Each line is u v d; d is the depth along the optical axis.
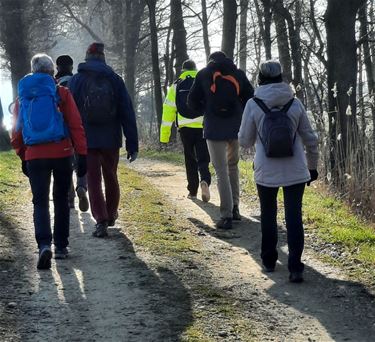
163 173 14.96
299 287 6.12
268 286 6.15
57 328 4.96
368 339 4.90
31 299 5.56
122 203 10.04
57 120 6.43
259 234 8.28
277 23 22.86
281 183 6.22
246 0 26.39
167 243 7.61
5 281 6.00
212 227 8.68
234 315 5.33
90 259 6.85
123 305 5.48
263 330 5.03
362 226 8.53
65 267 6.54
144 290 5.87
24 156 6.69
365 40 12.27
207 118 8.52
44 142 6.39
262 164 6.31
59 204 6.83
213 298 5.73
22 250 7.13
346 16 11.88
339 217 9.05
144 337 4.81
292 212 6.28
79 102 7.67
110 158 7.95
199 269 6.64
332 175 10.94
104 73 7.66
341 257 7.11
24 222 8.55
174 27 26.31
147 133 30.20
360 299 5.78
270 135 6.13
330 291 6.00
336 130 11.40
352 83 11.83
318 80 18.59
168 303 5.55
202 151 10.43
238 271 6.64
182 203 10.40
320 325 5.18
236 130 8.48
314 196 10.62
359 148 10.18
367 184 9.70
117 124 7.81
